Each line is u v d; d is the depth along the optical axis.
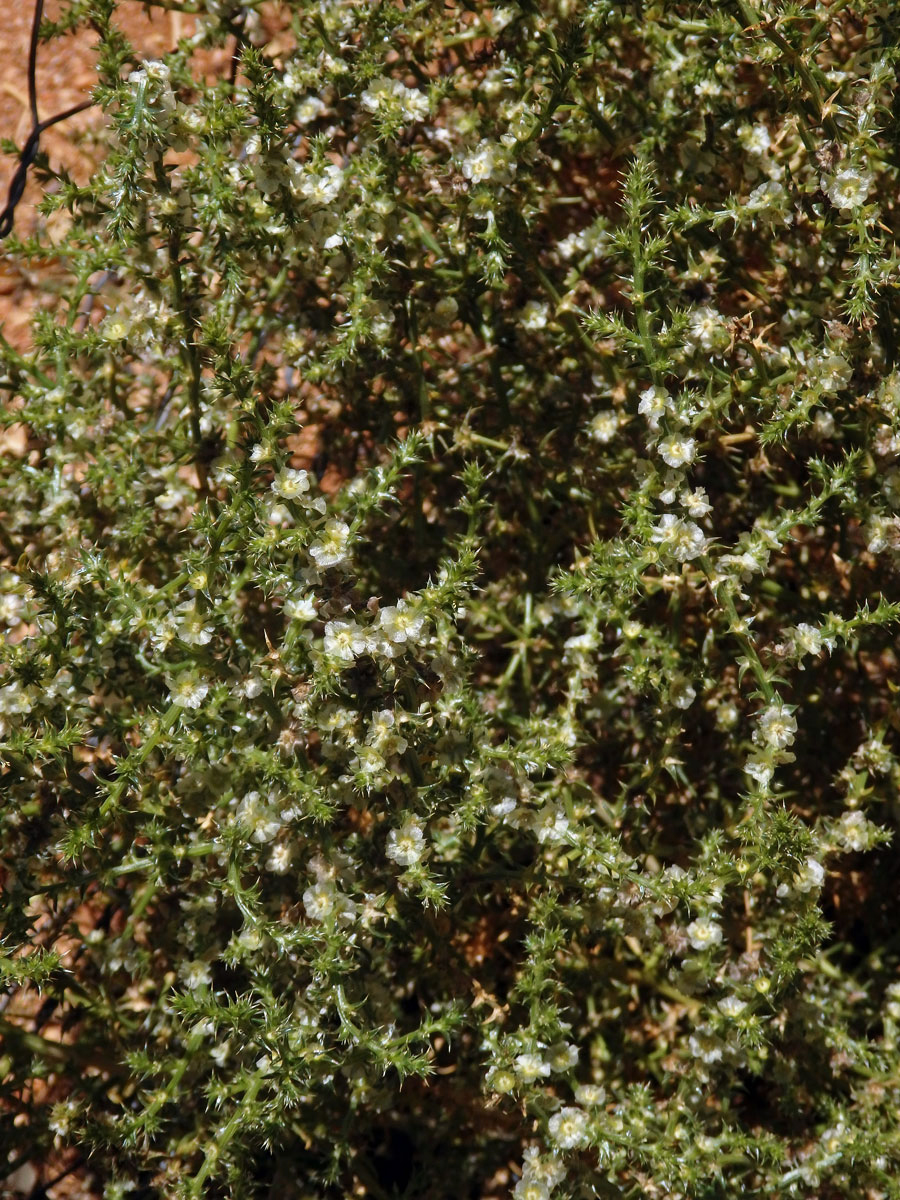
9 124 0.85
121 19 0.85
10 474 0.74
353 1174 0.72
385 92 0.70
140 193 0.69
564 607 0.73
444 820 0.71
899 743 0.75
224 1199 0.72
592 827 0.70
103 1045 0.72
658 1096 0.73
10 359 0.73
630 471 0.73
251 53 0.67
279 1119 0.68
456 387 0.75
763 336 0.72
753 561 0.69
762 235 0.72
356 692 0.68
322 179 0.69
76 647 0.71
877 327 0.70
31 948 0.75
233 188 0.70
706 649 0.71
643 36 0.72
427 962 0.71
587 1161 0.71
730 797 0.75
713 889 0.68
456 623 0.74
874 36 0.71
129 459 0.73
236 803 0.69
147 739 0.68
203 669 0.69
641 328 0.69
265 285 0.74
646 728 0.74
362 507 0.67
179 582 0.69
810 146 0.69
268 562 0.67
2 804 0.69
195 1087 0.71
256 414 0.68
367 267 0.70
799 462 0.74
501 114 0.71
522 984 0.68
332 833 0.70
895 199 0.71
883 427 0.70
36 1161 0.74
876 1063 0.70
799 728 0.74
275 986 0.70
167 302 0.72
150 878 0.69
